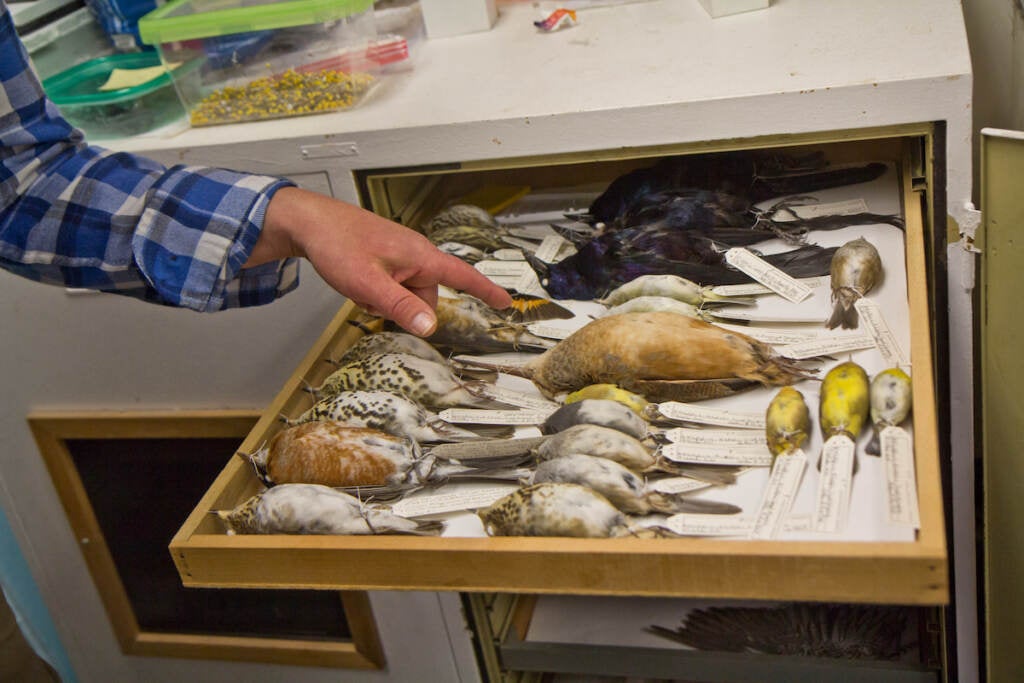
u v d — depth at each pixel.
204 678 1.39
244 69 1.00
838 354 0.74
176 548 0.70
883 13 0.95
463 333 0.87
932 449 0.61
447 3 1.12
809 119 0.83
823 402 0.68
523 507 0.65
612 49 1.00
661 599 1.11
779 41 0.93
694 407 0.73
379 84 1.03
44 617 1.42
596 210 1.03
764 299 0.83
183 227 0.79
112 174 0.83
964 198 0.84
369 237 0.76
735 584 0.59
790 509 0.61
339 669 1.29
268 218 0.78
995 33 1.17
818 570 0.57
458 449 0.74
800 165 1.02
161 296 0.85
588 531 0.63
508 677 1.20
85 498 1.29
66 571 1.35
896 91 0.81
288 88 0.99
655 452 0.70
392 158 0.93
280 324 1.08
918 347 0.70
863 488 0.62
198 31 0.98
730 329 0.79
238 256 0.79
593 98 0.88
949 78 0.79
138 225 0.80
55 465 1.26
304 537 0.68
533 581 0.63
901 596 0.56
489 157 0.91
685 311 0.83
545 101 0.90
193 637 1.36
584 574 0.62
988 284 0.86
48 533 1.32
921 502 0.58
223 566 0.70
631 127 0.86
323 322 1.07
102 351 1.16
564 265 0.93
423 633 1.21
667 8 1.10
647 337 0.77
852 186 0.97
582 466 0.68
